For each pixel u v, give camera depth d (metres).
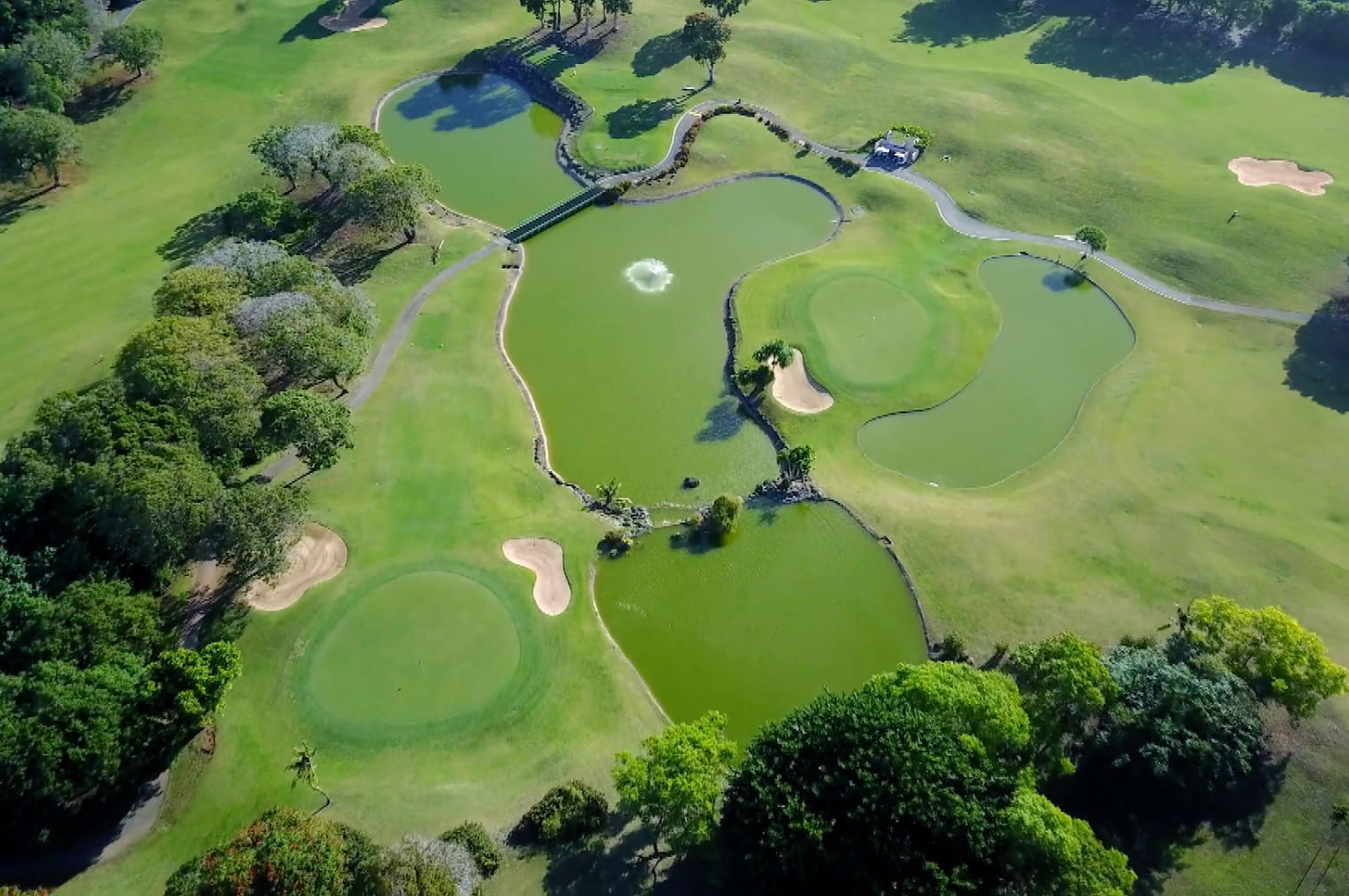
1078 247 116.12
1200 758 59.44
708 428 93.88
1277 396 94.81
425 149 136.75
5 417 92.06
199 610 74.56
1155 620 74.50
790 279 110.88
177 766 64.69
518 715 68.44
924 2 172.12
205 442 79.56
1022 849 53.22
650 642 75.31
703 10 164.62
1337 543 79.94
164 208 123.31
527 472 88.56
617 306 108.62
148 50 144.50
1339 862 59.19
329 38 159.88
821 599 78.19
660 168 129.25
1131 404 95.50
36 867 59.69
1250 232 114.19
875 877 52.88
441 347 101.94
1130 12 161.12
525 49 155.25
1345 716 66.25
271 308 88.56
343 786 63.78
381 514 83.12
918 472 89.56
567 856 59.69
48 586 70.75
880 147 131.50
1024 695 63.62
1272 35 153.25
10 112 121.62
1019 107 139.25
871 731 56.41
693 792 54.47
